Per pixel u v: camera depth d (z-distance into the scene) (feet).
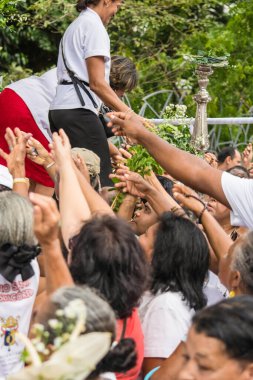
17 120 26.50
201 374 10.96
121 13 49.14
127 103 42.32
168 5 50.72
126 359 11.59
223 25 53.98
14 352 14.51
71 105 25.04
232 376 10.90
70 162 15.66
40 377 9.92
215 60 30.07
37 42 53.72
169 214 15.89
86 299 11.27
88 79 25.04
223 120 33.88
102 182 25.12
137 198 19.08
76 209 15.16
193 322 11.14
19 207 14.12
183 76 50.72
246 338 10.83
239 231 20.97
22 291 14.55
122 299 13.19
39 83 27.07
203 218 16.11
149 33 52.03
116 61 27.02
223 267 14.24
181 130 27.45
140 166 19.84
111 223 13.53
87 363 10.06
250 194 15.61
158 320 15.14
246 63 47.34
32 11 50.03
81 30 24.86
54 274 12.71
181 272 15.51
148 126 21.50
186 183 15.92
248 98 46.70
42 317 11.21
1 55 51.70
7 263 14.11
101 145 25.34
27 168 25.67
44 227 12.58
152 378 13.73
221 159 31.73
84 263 13.20
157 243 15.67
